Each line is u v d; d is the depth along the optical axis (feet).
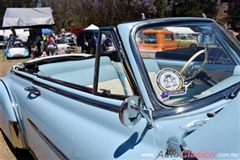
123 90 6.02
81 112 5.36
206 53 6.27
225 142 3.66
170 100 4.58
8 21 40.06
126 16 64.54
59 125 5.49
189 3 101.09
